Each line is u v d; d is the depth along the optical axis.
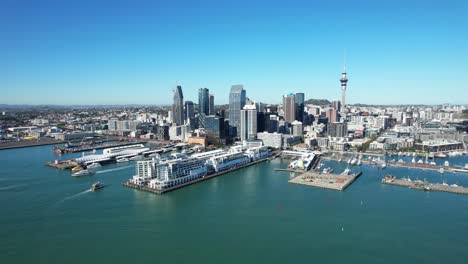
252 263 197.88
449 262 199.12
